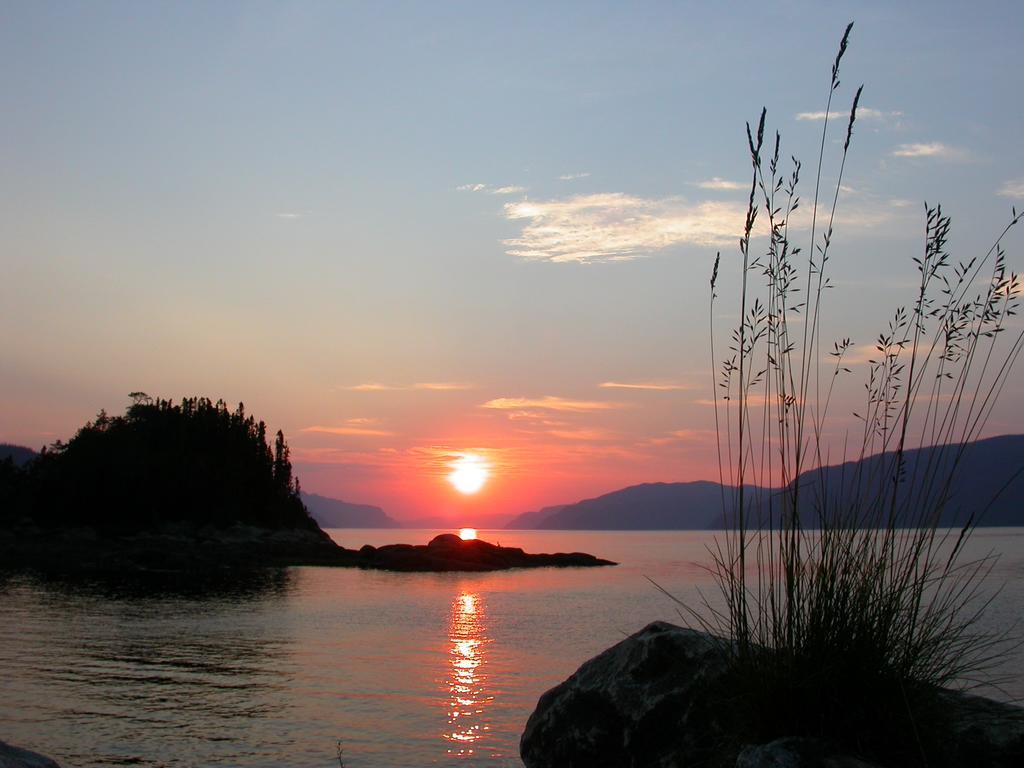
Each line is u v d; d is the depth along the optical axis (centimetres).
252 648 2861
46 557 8400
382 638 3206
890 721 543
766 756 518
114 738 1562
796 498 594
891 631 558
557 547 17638
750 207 651
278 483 12838
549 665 2544
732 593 621
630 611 4394
